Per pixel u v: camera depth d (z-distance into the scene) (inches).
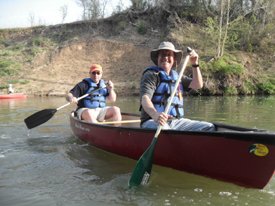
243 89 423.5
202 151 97.6
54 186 100.1
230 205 86.4
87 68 514.3
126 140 120.0
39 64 537.6
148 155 100.0
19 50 581.3
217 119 211.8
